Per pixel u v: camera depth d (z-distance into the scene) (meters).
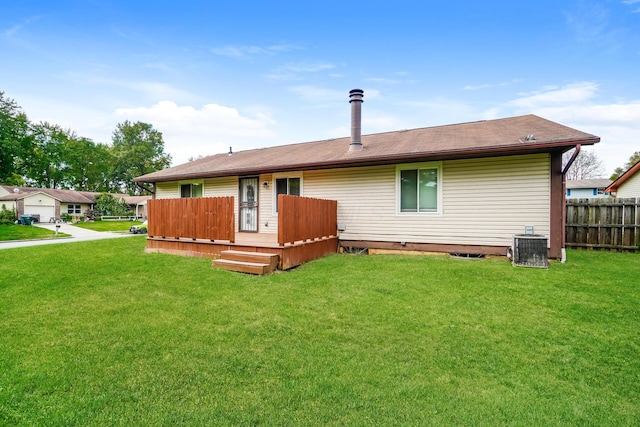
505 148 6.73
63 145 48.41
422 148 7.92
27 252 8.74
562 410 2.35
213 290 5.28
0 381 2.65
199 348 3.28
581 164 39.12
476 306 4.43
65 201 39.41
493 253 7.59
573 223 9.49
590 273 6.02
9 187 38.97
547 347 3.29
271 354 3.16
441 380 2.72
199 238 8.00
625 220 8.92
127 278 5.96
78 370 2.84
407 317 4.08
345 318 4.07
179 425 2.17
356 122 9.74
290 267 6.84
